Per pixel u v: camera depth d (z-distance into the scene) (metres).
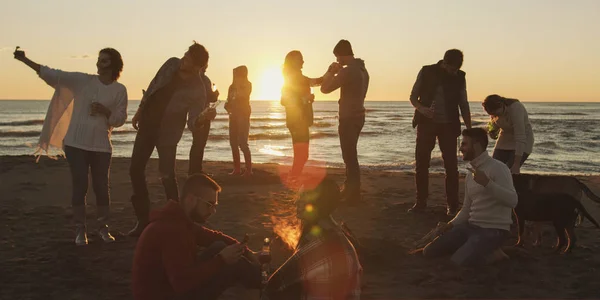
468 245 5.43
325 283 3.12
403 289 4.76
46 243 6.01
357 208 8.12
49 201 8.59
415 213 7.77
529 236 6.58
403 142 30.25
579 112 114.50
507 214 5.53
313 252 3.16
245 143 10.95
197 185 3.48
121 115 5.88
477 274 5.17
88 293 4.59
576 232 6.90
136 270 3.46
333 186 3.22
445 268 5.34
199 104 6.18
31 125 54.50
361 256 5.50
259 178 10.69
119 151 24.95
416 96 7.64
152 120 6.04
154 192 9.37
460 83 7.48
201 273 3.41
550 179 5.93
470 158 5.58
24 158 14.34
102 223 6.09
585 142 30.11
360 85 8.16
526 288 4.81
